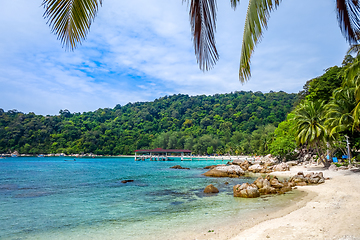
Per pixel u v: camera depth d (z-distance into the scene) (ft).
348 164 103.40
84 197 61.41
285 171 121.39
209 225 33.35
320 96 130.00
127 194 64.95
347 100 84.48
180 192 66.74
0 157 414.21
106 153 467.11
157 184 86.58
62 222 38.22
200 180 98.94
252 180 96.99
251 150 352.08
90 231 32.96
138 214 42.22
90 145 462.60
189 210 43.80
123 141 487.20
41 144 456.86
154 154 438.81
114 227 34.55
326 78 129.90
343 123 85.51
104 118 638.12
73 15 11.47
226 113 550.77
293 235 24.94
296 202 46.21
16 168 191.83
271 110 515.91
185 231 31.12
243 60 12.17
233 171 116.16
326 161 109.29
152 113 648.38
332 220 29.19
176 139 449.48
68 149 453.17
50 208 48.98
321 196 49.67
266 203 47.06
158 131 551.59
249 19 11.88
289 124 179.42
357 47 40.91
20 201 57.16
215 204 48.37
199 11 10.99
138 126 571.28
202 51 10.93
